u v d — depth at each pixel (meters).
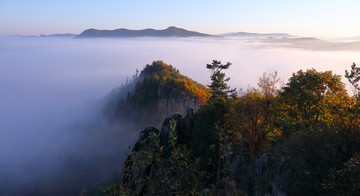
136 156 8.40
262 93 27.22
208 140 30.41
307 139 13.49
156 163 8.20
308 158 13.14
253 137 25.50
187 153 8.07
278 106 25.11
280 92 25.95
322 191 11.31
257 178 17.08
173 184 7.62
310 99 23.27
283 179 14.45
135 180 8.12
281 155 16.42
